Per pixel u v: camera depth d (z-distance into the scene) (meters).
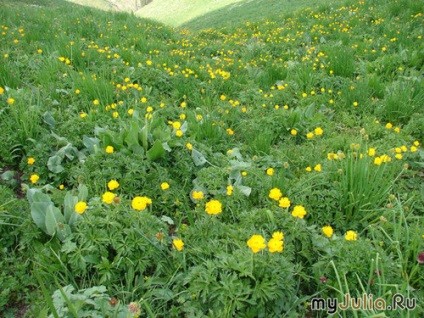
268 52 7.60
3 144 3.16
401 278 2.10
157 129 3.30
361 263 2.07
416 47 6.39
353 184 2.71
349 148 3.55
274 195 2.40
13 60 5.31
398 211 2.66
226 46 8.49
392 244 2.29
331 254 2.18
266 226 2.39
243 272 1.90
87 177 2.84
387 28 7.66
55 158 3.12
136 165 2.91
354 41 7.40
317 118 4.18
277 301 1.94
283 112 4.20
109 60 5.75
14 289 2.08
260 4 20.72
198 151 3.37
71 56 5.42
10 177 3.04
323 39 8.00
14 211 2.45
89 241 2.13
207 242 2.26
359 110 4.63
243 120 4.36
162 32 9.95
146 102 4.48
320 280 2.11
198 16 26.42
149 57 6.59
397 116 4.37
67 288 1.90
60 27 7.80
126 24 10.01
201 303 1.93
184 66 6.16
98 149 3.04
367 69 5.87
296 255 2.32
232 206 2.73
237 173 3.07
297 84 5.34
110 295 2.04
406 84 4.80
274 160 3.39
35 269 2.05
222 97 4.59
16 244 2.36
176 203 2.79
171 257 2.30
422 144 3.89
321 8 10.66
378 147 3.56
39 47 6.07
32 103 3.84
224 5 26.45
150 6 43.94
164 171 3.00
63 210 2.62
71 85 4.52
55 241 2.27
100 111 4.10
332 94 5.15
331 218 2.65
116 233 2.19
